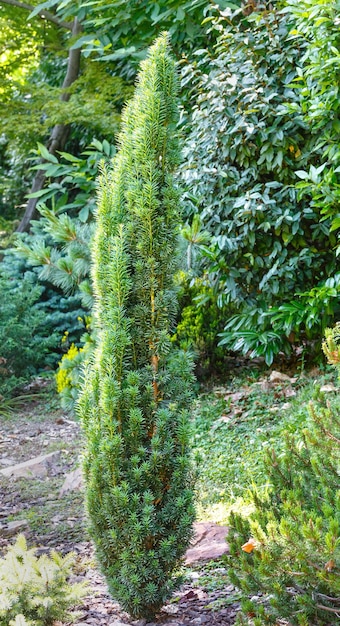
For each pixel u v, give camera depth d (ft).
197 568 14.03
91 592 13.33
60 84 45.55
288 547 9.06
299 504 10.05
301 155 22.20
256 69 22.52
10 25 42.78
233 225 23.12
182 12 26.99
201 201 23.72
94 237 12.39
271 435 20.27
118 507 11.40
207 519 16.21
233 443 20.68
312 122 20.68
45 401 32.01
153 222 11.84
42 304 37.04
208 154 23.26
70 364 27.12
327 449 10.28
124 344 11.62
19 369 34.40
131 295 11.98
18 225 44.78
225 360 28.86
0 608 10.58
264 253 23.48
